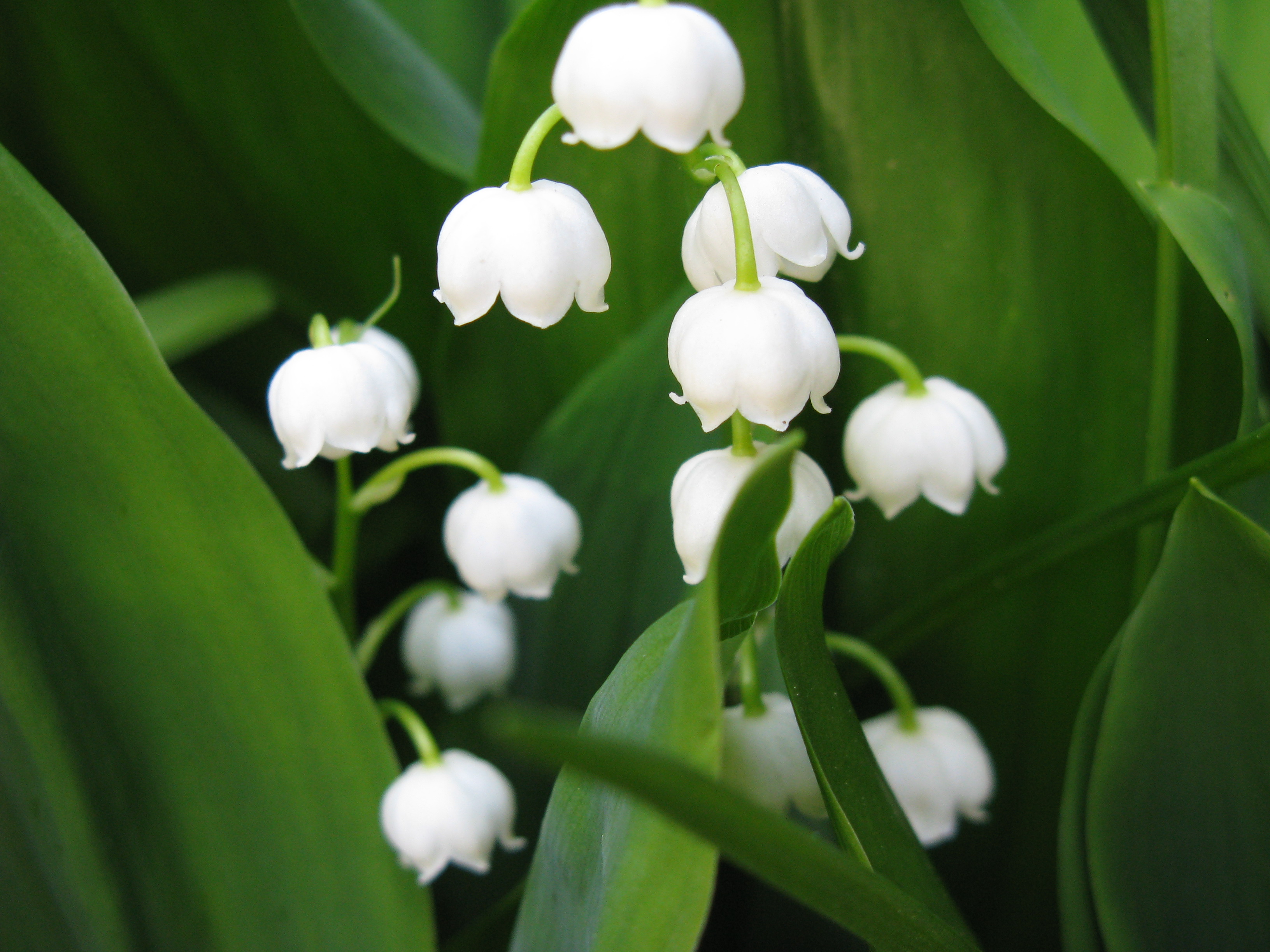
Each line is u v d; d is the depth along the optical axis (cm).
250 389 17
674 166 14
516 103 14
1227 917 13
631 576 14
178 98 16
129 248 17
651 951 11
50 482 12
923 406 13
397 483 14
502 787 13
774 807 12
